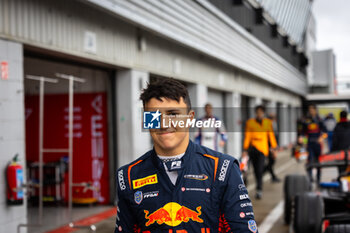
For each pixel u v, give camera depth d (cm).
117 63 639
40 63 695
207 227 142
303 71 2947
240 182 145
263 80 1697
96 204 690
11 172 419
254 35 1459
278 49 1911
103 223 550
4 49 425
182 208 142
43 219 584
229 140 1185
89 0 504
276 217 561
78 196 698
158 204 144
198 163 146
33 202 704
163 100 142
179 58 874
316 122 790
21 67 449
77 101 702
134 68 688
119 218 154
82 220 573
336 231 284
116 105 689
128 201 150
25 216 448
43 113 718
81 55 555
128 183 150
